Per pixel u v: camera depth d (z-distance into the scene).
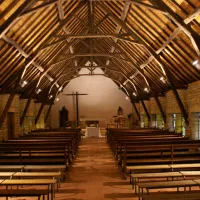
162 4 8.60
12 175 6.96
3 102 13.62
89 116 26.59
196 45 8.52
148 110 21.47
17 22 9.20
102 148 15.69
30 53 11.94
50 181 6.27
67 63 19.50
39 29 11.01
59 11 10.75
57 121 26.47
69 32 14.32
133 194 6.91
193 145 8.55
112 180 8.30
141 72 16.00
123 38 12.30
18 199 6.68
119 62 18.92
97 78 26.56
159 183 6.00
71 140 11.27
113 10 12.29
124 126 25.69
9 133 14.80
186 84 13.48
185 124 14.03
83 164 10.89
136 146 8.38
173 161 9.16
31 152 9.79
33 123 19.64
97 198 6.68
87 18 14.72
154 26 10.78
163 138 10.46
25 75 13.88
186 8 8.28
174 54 11.66
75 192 7.17
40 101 20.48
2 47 9.70
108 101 26.73
